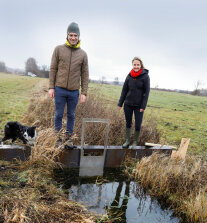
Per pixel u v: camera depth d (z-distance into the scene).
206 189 3.27
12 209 2.21
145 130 5.21
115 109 5.88
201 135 7.23
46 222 2.16
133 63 3.63
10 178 2.81
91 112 5.30
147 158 3.92
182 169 3.52
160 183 3.31
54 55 3.26
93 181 3.42
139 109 3.82
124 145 4.05
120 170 3.90
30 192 2.59
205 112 14.15
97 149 3.80
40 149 3.33
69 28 3.11
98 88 7.30
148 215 2.73
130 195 3.15
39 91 9.63
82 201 2.79
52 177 3.23
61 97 3.36
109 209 2.72
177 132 7.40
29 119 5.73
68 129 3.61
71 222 2.23
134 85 3.69
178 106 16.30
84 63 3.38
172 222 2.66
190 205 2.83
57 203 2.53
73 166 3.67
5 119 5.94
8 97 11.12
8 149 3.28
